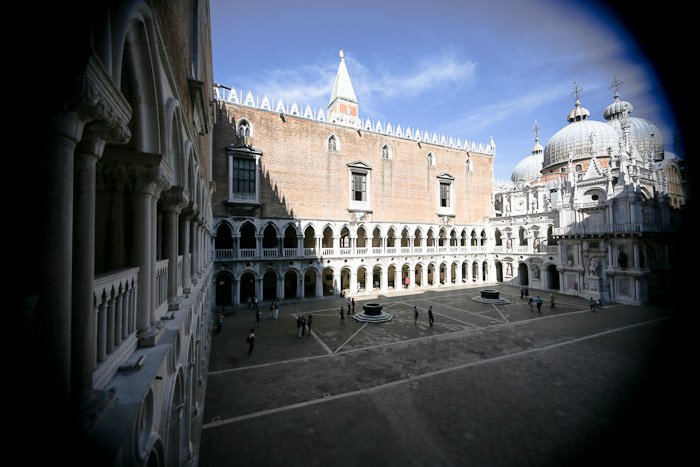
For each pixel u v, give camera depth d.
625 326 27.88
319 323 28.77
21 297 3.09
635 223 37.94
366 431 12.48
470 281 55.81
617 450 10.91
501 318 30.67
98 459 3.19
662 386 14.90
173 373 6.95
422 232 51.03
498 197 67.44
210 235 31.30
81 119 3.46
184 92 9.88
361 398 15.02
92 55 3.20
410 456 11.11
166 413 6.07
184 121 9.46
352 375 17.59
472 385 16.41
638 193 38.72
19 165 3.16
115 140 4.34
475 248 56.84
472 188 57.44
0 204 3.13
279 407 14.19
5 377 3.00
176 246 9.53
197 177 14.05
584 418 13.27
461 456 11.12
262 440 11.91
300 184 40.72
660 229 39.44
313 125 42.12
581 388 16.02
